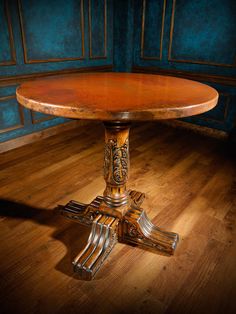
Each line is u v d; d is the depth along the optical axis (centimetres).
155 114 107
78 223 182
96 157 283
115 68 409
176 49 357
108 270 145
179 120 384
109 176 155
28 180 234
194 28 332
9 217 187
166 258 154
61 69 332
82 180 236
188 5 327
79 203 193
